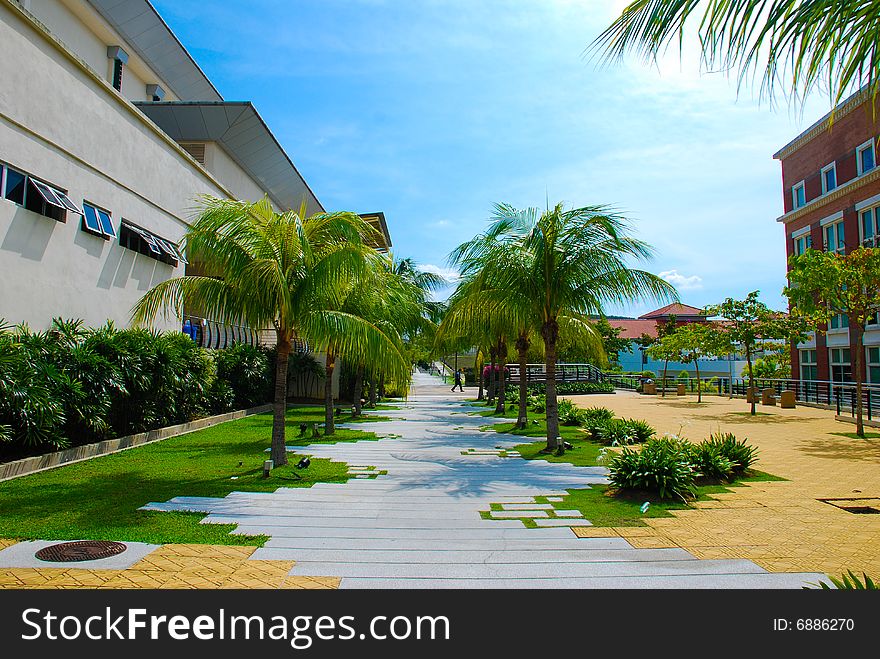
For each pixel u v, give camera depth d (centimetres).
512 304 1149
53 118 975
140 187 1284
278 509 650
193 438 1227
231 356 1745
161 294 877
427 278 2930
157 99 2084
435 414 2106
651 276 1103
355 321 903
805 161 2617
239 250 860
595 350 1425
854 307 1410
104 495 695
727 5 317
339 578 438
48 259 963
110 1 1638
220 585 420
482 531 569
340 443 1251
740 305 2067
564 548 516
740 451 878
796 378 2753
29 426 774
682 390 3169
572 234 1108
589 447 1192
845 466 959
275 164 2414
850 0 306
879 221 2150
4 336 772
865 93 388
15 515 598
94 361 909
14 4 873
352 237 936
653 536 554
